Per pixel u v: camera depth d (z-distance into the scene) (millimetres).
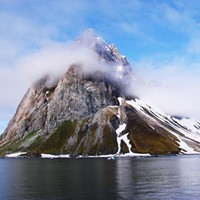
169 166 161000
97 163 193750
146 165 169375
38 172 132000
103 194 72688
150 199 66875
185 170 135250
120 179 101250
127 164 179750
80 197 69375
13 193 76438
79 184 89438
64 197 69688
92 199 67125
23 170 145625
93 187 83375
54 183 92688
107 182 93375
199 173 121500
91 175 114062
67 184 89812
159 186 84812
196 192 75188
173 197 69000
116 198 68000
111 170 135750
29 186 87875
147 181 95750
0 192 78188
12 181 100688
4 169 154500
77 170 137750
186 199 66875
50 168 154125
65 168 151750
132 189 79750
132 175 113438
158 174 117500
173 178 104000
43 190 79812
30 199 68312
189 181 95812
